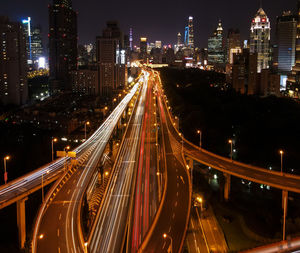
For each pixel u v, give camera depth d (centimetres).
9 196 12575
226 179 15862
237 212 14925
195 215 14375
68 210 11994
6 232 13775
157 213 11606
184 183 14412
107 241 10338
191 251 11856
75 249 9719
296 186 13675
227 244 12656
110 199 13412
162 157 18338
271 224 13938
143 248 9669
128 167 17212
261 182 14262
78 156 18375
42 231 10675
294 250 8212
